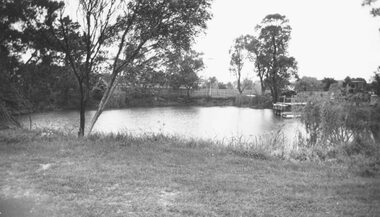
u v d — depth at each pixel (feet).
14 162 26.27
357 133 41.16
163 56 45.73
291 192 20.39
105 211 16.88
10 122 52.31
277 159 30.94
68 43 45.85
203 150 32.81
